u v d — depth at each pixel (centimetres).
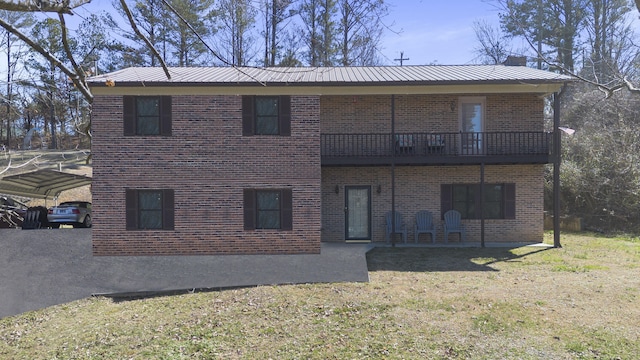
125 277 1434
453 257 1634
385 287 1264
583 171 2509
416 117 1923
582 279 1296
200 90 1477
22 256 1402
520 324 976
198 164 1482
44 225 2192
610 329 931
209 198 1484
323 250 1670
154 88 1468
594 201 2500
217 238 1480
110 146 1473
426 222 1931
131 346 975
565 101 3098
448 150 1861
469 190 1952
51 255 1430
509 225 1941
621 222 2377
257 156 1485
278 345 938
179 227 1478
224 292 1322
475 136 1917
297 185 1487
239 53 2548
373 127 1923
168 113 1480
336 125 1928
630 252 1706
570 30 2150
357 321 1035
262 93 1488
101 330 1087
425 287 1252
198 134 1482
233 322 1075
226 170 1484
